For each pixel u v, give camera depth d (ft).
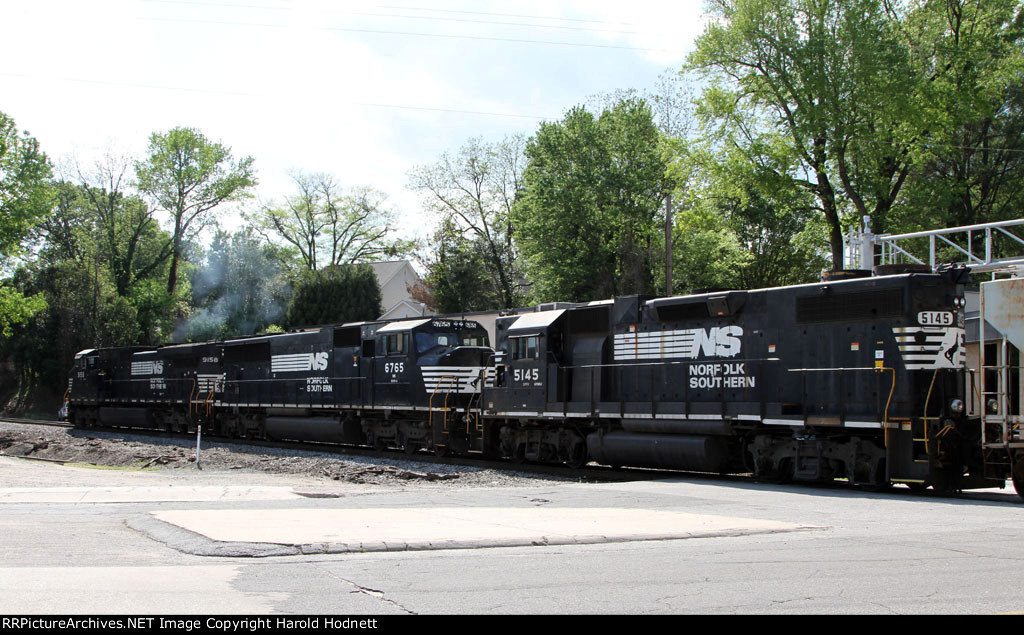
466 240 203.21
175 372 134.41
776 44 111.24
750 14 112.06
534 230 165.37
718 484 57.00
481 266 200.13
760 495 50.49
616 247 159.02
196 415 127.34
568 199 157.79
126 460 92.63
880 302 55.16
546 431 78.48
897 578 26.71
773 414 59.26
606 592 25.12
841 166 113.60
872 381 55.36
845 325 57.26
